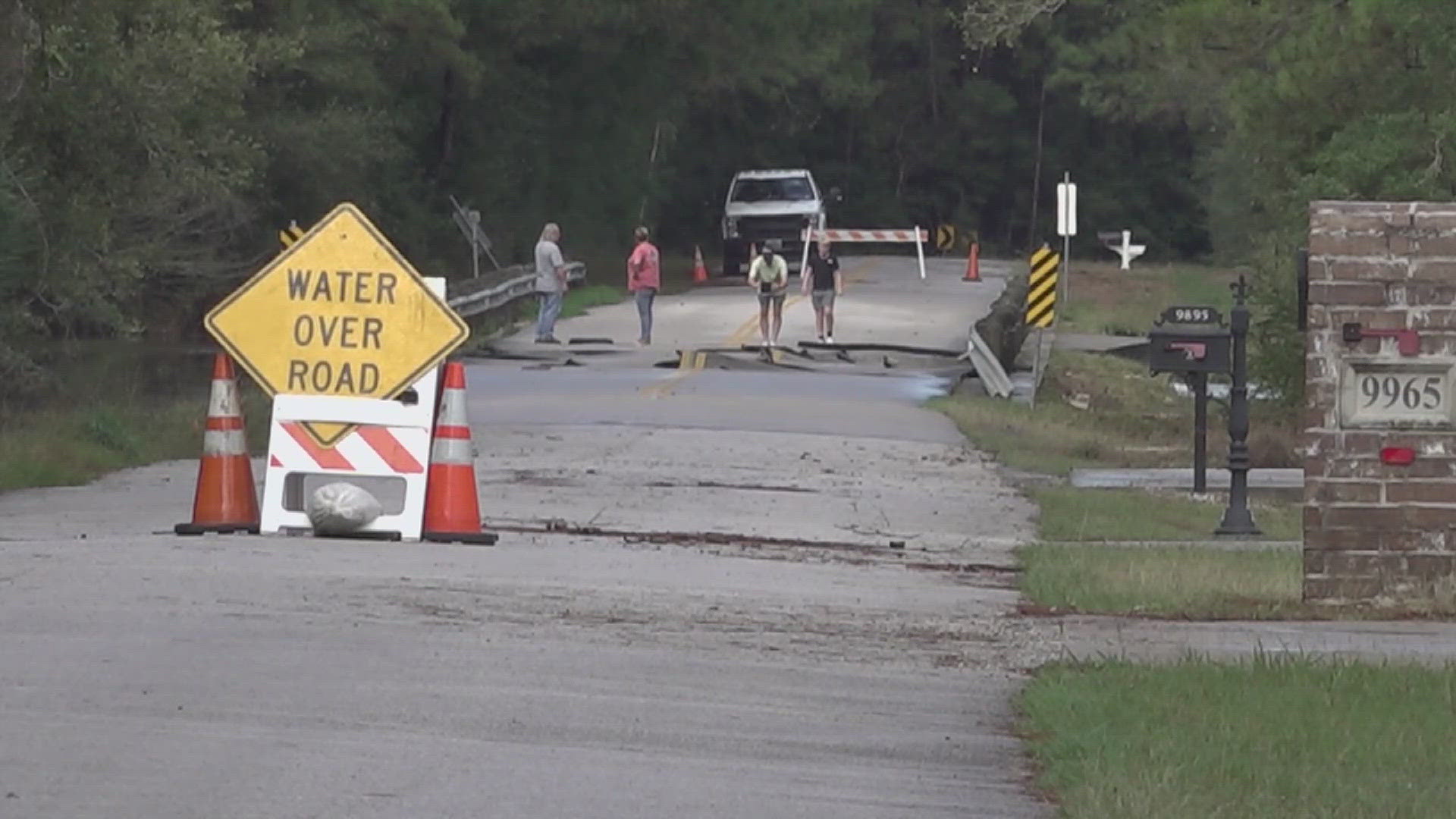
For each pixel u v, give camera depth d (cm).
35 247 8731
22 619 3450
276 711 2839
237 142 11994
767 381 10406
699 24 19575
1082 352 14488
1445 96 8850
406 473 4672
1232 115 9950
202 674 3050
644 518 5741
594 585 4159
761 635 3666
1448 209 4031
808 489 6706
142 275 10750
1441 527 4069
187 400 9500
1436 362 4044
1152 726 2800
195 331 14375
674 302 15938
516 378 10419
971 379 11138
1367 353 4056
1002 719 3022
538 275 12488
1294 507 6950
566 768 2602
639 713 2950
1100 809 2362
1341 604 4078
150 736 2666
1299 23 9394
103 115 8606
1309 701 2977
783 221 18738
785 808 2458
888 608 4122
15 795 2358
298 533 4678
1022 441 8644
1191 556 5172
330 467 4662
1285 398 10269
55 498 5922
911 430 8669
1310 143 9438
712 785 2553
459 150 19438
